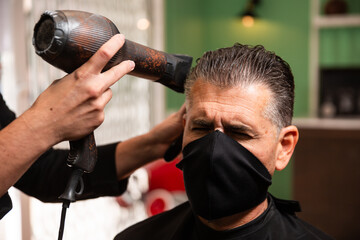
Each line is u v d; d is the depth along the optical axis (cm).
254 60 79
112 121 250
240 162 76
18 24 172
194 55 400
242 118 75
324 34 374
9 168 68
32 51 176
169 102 337
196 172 79
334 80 377
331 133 296
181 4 354
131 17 267
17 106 176
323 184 300
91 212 228
